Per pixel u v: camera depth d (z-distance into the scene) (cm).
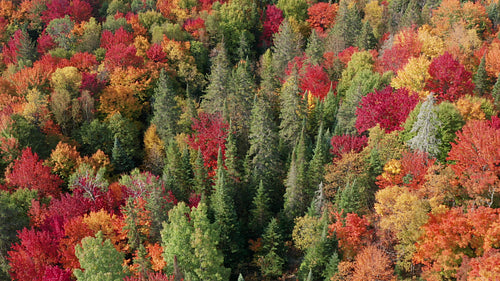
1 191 6356
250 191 6444
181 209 5062
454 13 10544
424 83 7219
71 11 13100
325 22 12675
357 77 7881
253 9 12719
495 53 8369
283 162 6931
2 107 8806
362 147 6109
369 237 4653
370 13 12044
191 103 8481
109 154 8412
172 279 4319
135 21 12162
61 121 8694
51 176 7069
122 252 4928
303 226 5234
